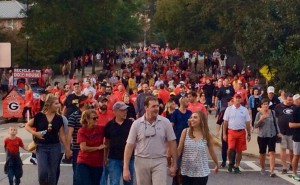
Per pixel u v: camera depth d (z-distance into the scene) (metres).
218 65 64.19
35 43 49.81
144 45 121.94
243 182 15.38
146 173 10.18
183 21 60.25
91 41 53.62
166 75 48.84
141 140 10.16
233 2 47.78
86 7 46.53
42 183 11.93
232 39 53.06
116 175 11.34
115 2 48.53
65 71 59.44
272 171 16.20
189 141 10.34
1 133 26.25
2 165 17.62
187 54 77.38
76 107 15.98
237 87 28.88
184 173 10.38
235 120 16.53
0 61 27.11
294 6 25.88
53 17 46.31
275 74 25.44
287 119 16.52
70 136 12.46
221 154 19.38
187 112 13.90
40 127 11.84
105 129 11.44
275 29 26.33
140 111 20.27
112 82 40.94
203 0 53.38
